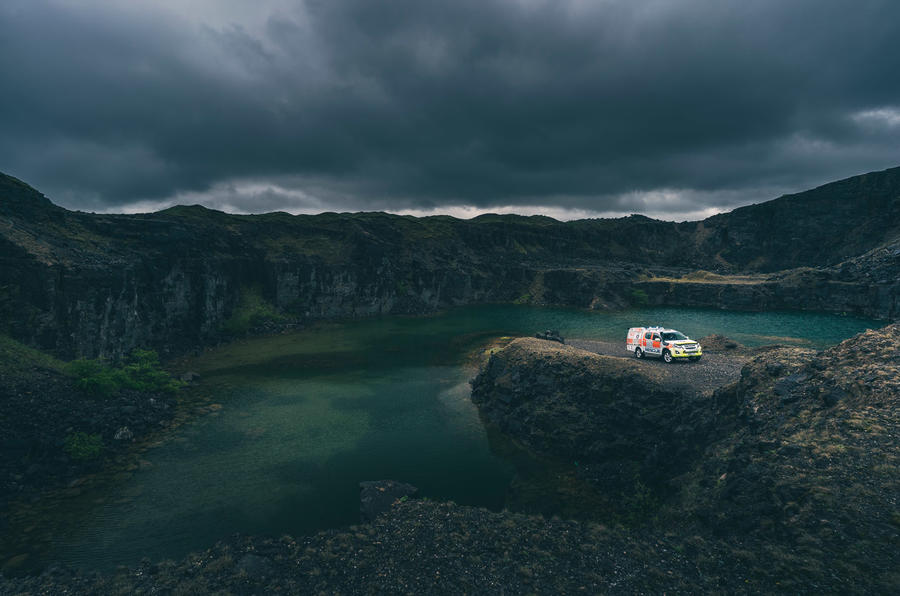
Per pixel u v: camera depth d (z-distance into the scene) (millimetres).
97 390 35906
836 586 10508
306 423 37125
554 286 125562
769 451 16875
